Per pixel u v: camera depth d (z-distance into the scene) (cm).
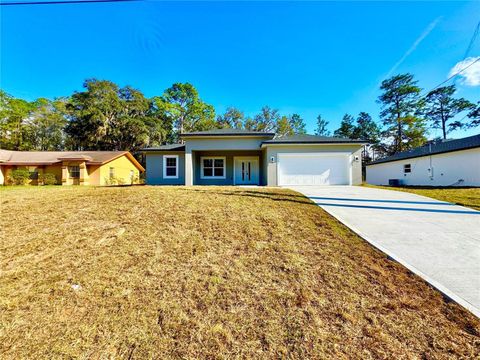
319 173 1302
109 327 221
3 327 222
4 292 276
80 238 430
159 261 349
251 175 1595
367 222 541
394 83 3062
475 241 429
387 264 339
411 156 1794
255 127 3472
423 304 250
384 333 210
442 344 197
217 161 1592
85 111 2686
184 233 455
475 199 835
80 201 681
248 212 591
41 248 392
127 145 2923
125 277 307
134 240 422
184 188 986
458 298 257
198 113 3475
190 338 207
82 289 282
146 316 235
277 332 213
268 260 354
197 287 285
